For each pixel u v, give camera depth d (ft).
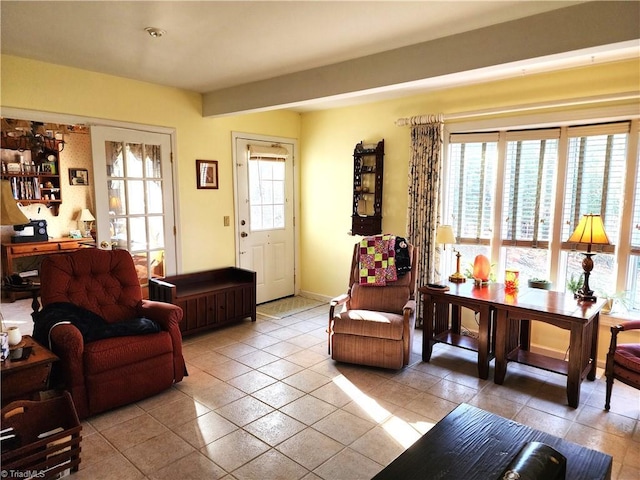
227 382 10.39
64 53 10.24
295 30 8.57
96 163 12.30
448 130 13.66
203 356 12.01
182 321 13.07
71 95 11.59
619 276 11.13
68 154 21.72
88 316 9.77
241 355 12.10
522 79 11.96
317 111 17.43
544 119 11.70
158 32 8.66
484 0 7.19
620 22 7.00
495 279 13.28
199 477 6.93
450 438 5.79
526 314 9.78
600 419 8.77
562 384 10.40
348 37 8.98
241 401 9.46
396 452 7.61
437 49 9.09
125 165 12.94
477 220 13.57
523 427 6.09
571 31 7.46
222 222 15.83
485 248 13.52
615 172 11.06
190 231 14.87
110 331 9.18
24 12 7.69
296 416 8.83
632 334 10.84
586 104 10.98
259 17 7.89
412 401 9.50
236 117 15.83
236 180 16.10
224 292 14.15
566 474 5.04
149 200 13.70
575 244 11.84
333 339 11.32
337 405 9.30
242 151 16.20
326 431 8.27
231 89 13.66
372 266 12.57
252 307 15.10
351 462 7.32
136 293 11.05
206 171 15.10
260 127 16.66
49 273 9.80
